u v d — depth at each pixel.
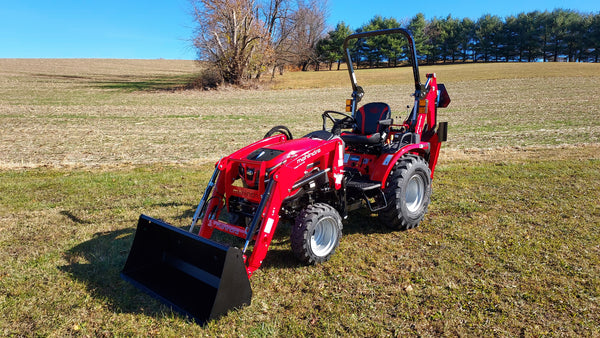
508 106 21.70
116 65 70.69
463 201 6.17
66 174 8.66
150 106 24.36
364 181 4.97
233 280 3.26
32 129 15.48
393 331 3.08
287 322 3.21
